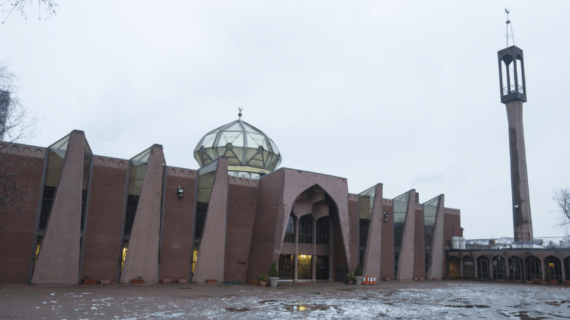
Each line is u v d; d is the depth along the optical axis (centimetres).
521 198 4319
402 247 3831
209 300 1845
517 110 4509
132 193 2597
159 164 2638
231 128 3878
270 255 2889
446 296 2327
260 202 3105
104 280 2409
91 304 1570
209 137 3897
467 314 1612
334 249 3428
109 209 2508
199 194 2873
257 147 3769
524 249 3728
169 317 1345
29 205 2244
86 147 2431
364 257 3453
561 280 3481
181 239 2745
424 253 4084
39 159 2305
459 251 4238
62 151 2347
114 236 2500
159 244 2648
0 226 2150
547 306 1906
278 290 2470
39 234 2252
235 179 3052
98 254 2434
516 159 4422
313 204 3381
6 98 1653
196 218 2836
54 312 1351
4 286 2052
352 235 3506
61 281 2244
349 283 3150
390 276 3728
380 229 3534
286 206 2934
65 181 2291
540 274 3603
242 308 1622
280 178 2981
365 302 1944
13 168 2216
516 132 4472
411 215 3906
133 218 2566
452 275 4316
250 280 3000
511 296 2375
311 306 1742
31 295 1758
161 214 2694
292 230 3275
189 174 2855
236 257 2947
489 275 3981
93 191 2472
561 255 3462
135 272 2505
